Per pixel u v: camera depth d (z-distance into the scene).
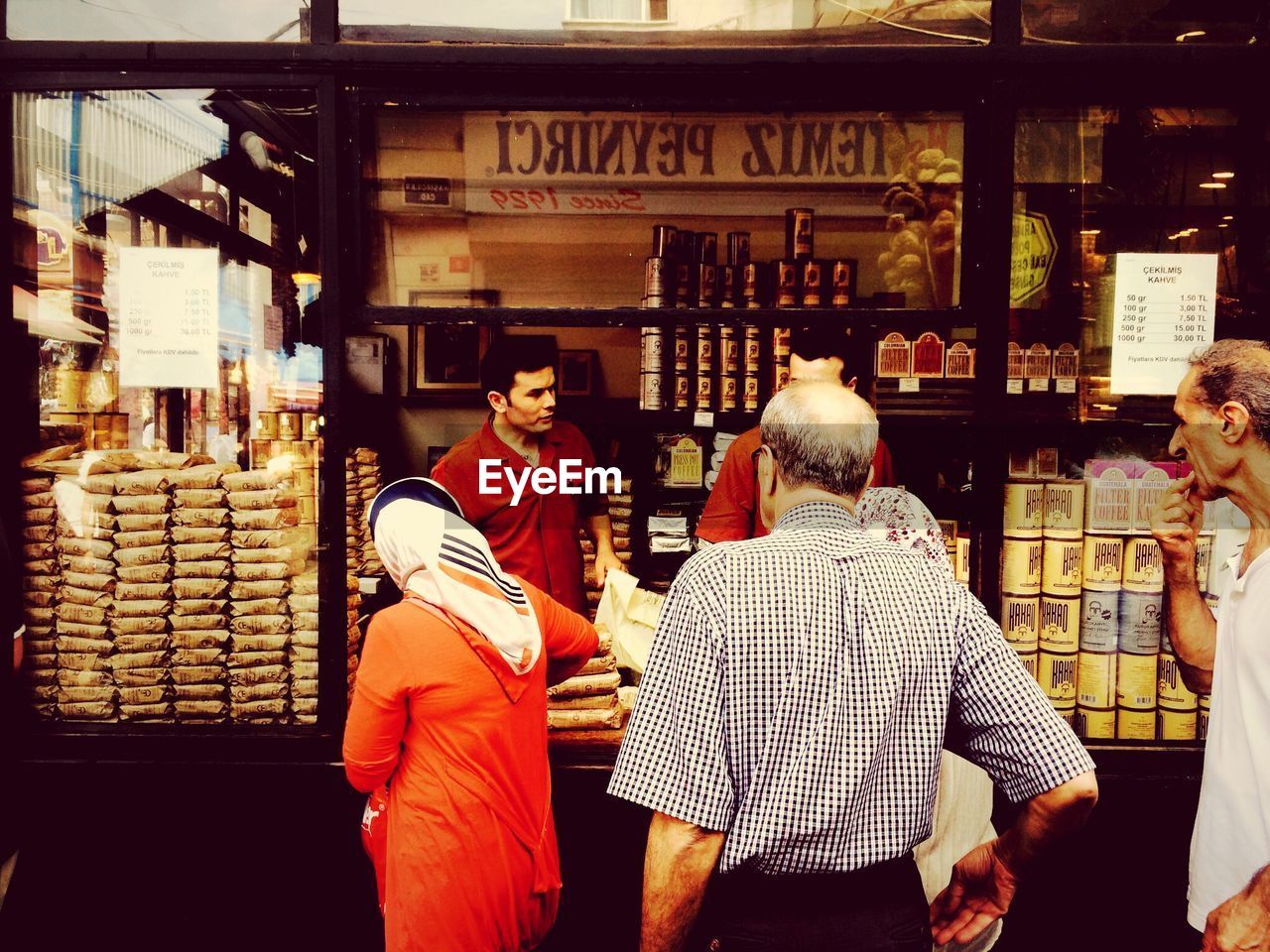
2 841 2.27
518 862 1.73
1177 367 2.36
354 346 2.63
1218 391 2.29
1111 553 2.35
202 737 2.29
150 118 2.30
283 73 2.22
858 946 1.29
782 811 1.27
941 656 1.34
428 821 1.67
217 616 2.33
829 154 2.34
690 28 2.24
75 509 2.32
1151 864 2.27
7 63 2.22
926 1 2.25
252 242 2.31
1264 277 2.35
